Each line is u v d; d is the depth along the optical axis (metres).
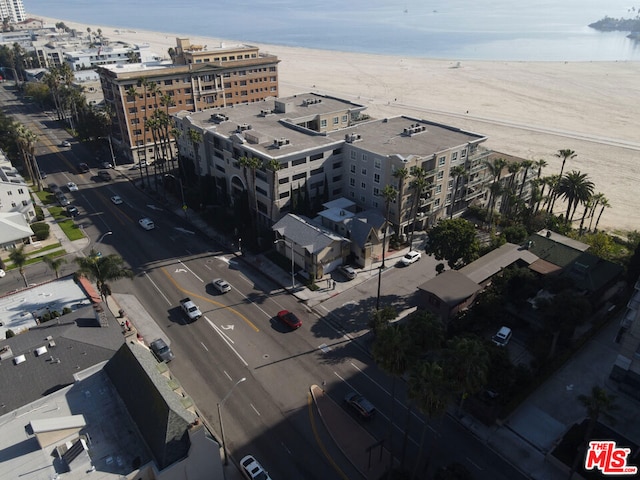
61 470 40.28
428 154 93.44
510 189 99.38
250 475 47.09
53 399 47.38
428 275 84.31
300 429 53.94
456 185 101.50
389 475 47.03
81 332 57.97
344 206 95.88
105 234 99.44
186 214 106.00
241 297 78.31
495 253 77.94
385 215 93.44
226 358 64.75
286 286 81.00
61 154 150.00
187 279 83.44
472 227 77.69
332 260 83.88
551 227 94.62
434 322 53.19
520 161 109.94
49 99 197.38
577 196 94.12
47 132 172.50
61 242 96.12
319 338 68.69
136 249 93.75
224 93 154.88
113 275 66.62
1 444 42.97
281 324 71.69
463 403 55.97
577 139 167.50
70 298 71.00
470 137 104.62
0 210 98.75
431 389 39.09
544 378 60.06
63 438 43.06
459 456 50.50
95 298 70.25
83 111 158.25
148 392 43.47
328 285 81.50
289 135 104.56
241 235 96.94
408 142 101.12
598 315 71.94
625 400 57.47
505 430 53.62
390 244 93.31
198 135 104.38
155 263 88.62
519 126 184.88
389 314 64.62
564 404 57.06
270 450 51.34
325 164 98.75
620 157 149.25
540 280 72.88
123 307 75.44
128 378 46.78
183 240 97.31
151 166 139.12
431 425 54.38
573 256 77.69
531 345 65.06
